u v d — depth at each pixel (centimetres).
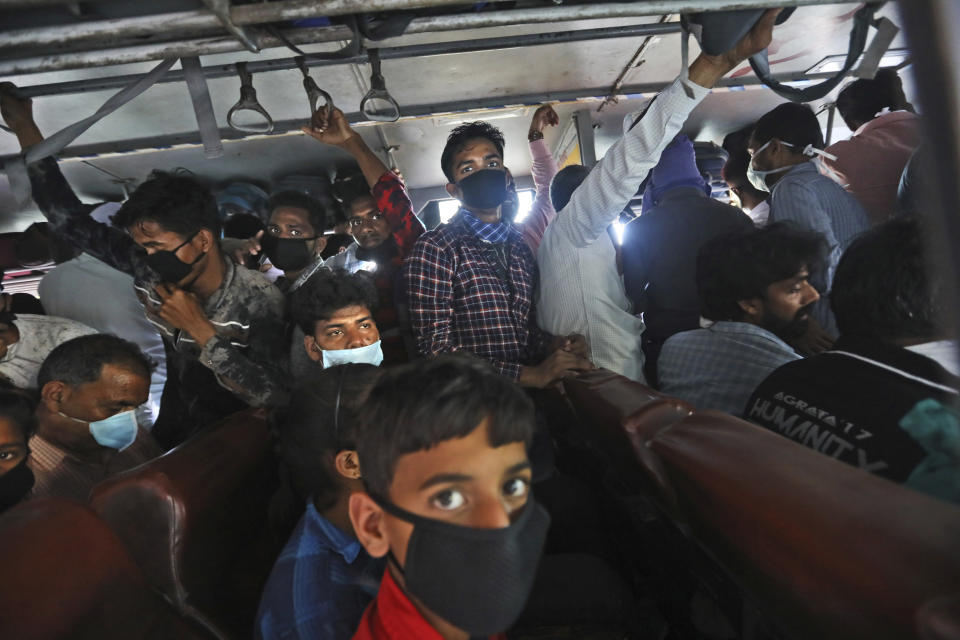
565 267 224
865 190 243
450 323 218
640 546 180
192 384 209
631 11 128
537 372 209
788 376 123
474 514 71
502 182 219
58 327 205
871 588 58
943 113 39
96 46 124
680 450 103
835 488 72
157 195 170
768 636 107
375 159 249
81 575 86
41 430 164
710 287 173
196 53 126
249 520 155
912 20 39
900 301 118
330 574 109
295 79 284
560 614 142
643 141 184
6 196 389
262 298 197
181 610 112
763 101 388
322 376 120
